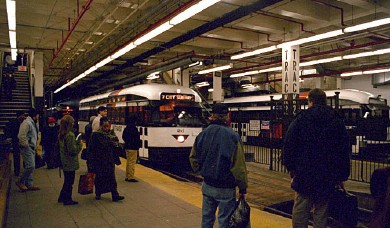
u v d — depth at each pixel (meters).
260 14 14.51
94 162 7.14
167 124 13.56
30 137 7.88
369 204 8.81
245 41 19.08
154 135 13.43
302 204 3.77
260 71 25.66
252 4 11.92
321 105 3.80
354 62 26.06
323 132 3.61
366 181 11.02
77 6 12.26
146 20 13.59
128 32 15.92
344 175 3.60
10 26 12.27
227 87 35.06
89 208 6.61
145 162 15.51
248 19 15.07
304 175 3.62
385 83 25.86
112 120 17.80
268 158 16.80
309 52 22.41
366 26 11.47
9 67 26.03
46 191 7.94
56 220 5.82
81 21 15.56
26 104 21.67
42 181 9.09
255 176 12.14
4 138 11.02
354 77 28.97
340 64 27.22
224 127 3.81
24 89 24.08
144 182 9.34
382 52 16.19
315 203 3.74
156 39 18.14
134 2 12.79
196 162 4.08
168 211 6.47
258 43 18.69
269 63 23.27
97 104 22.86
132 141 9.41
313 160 3.60
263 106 24.34
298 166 3.69
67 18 15.22
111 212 6.35
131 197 7.56
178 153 13.49
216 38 19.53
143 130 13.86
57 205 6.77
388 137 15.20
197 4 9.10
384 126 13.41
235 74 28.53
